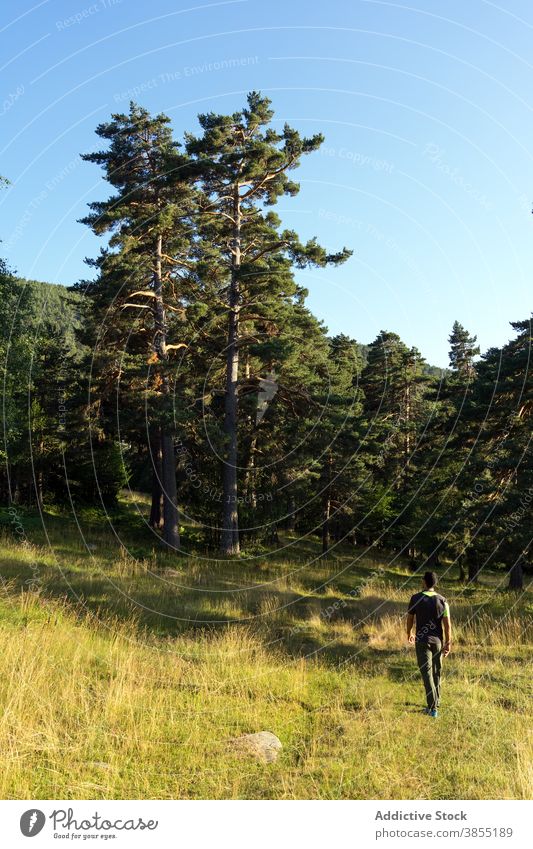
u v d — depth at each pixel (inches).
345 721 269.6
